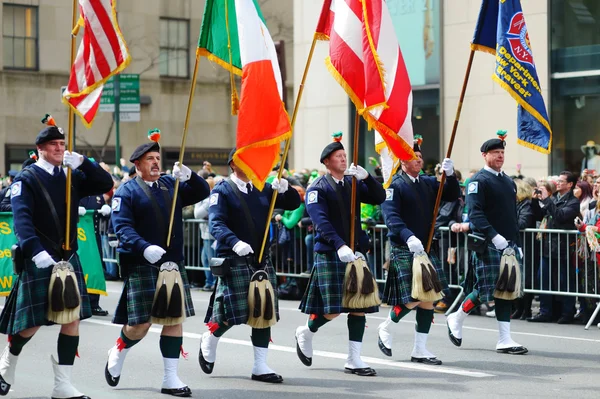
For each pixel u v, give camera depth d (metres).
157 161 14.09
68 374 13.14
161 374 15.64
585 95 33.44
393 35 15.27
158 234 13.91
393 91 15.16
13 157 54.25
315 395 13.99
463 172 35.62
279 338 19.44
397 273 16.66
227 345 18.55
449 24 35.91
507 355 17.56
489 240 17.66
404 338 19.52
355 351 15.65
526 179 24.44
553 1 34.00
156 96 58.00
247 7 14.29
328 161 15.52
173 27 58.91
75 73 13.18
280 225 26.39
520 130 17.20
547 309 22.53
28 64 54.91
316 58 39.88
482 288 17.61
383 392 14.22
